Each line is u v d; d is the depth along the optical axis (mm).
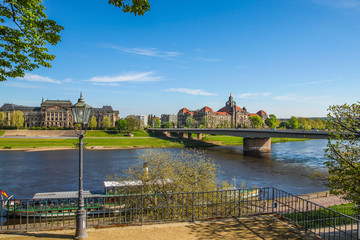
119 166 69875
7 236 12727
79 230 12508
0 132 166750
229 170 64375
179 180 21578
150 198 19422
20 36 12117
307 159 84188
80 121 13023
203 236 12891
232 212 20719
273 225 14477
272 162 77438
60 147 115312
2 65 12422
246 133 109375
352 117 19422
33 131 170875
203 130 138375
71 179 54094
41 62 13109
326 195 38375
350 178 18953
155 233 13227
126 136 163500
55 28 12438
